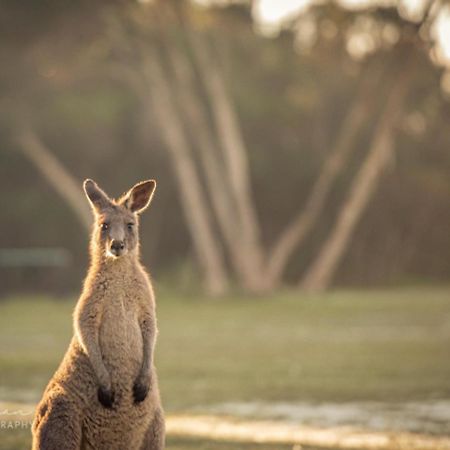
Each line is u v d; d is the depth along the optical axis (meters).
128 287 21.94
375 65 107.38
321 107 128.12
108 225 22.50
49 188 122.50
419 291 115.19
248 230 106.50
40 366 50.06
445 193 133.88
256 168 124.50
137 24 102.12
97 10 97.75
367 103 108.38
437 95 120.19
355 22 104.38
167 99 104.94
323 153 127.38
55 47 100.62
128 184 123.75
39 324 77.12
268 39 119.44
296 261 130.62
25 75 103.25
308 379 45.84
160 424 21.92
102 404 21.17
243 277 106.50
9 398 39.41
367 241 133.25
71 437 21.11
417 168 134.12
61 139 119.06
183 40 108.88
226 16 104.25
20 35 98.38
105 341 21.56
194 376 47.25
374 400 39.50
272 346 60.62
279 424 34.25
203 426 33.88
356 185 107.12
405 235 135.12
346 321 77.56
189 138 117.88
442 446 29.83
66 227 123.81
